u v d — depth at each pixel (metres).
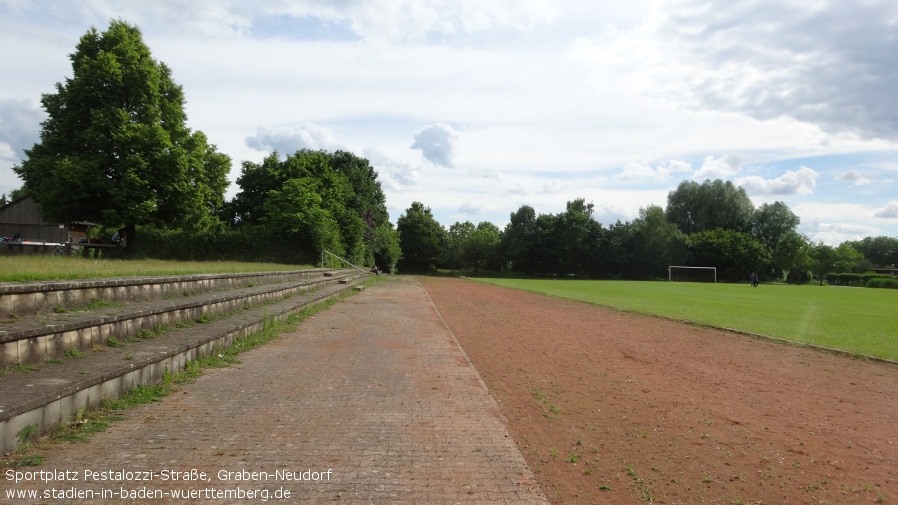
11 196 57.75
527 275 94.62
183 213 30.55
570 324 17.61
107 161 28.38
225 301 12.29
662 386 8.85
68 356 6.62
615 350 12.41
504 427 6.11
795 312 24.20
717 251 86.81
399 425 6.02
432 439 5.59
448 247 100.69
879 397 8.66
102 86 28.80
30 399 4.84
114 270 10.88
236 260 32.12
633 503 4.42
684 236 89.94
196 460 4.77
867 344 14.30
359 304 22.20
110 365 6.37
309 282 22.50
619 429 6.43
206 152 35.09
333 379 8.20
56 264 10.41
